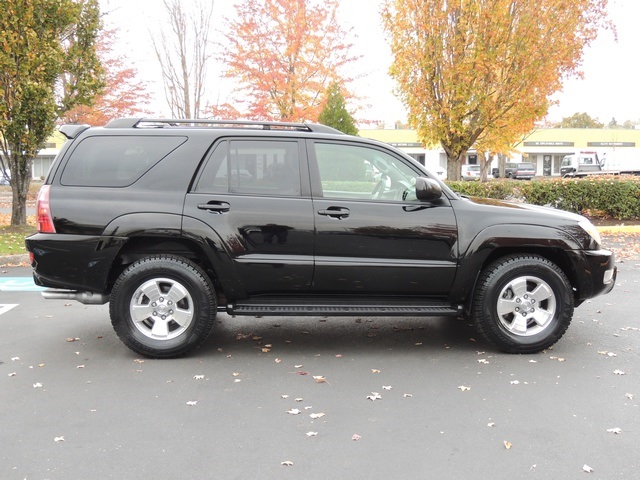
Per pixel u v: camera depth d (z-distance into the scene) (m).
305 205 4.98
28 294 7.66
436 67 14.89
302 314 5.02
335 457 3.31
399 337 5.76
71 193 4.95
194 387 4.40
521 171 51.25
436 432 3.63
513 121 15.34
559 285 5.08
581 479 3.06
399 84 15.65
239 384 4.46
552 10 14.00
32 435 3.59
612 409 3.96
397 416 3.87
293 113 19.33
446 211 5.07
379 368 4.84
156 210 4.91
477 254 5.04
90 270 4.93
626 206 14.29
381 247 5.00
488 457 3.30
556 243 5.08
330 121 19.80
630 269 9.23
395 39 15.20
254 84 18.91
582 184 14.26
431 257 5.04
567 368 4.80
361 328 6.12
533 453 3.35
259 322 6.35
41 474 3.12
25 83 12.21
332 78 19.98
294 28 18.45
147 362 4.98
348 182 5.15
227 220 4.93
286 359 5.08
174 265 4.95
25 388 4.37
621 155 47.09
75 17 12.73
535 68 14.19
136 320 5.00
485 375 4.64
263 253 4.98
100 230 4.89
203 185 5.02
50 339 5.66
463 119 15.34
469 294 5.19
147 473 3.14
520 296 5.12
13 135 12.80
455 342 5.59
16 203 13.73
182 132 5.13
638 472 3.13
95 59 13.52
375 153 5.18
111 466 3.21
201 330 5.02
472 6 13.91
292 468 3.19
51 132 13.55
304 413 3.93
